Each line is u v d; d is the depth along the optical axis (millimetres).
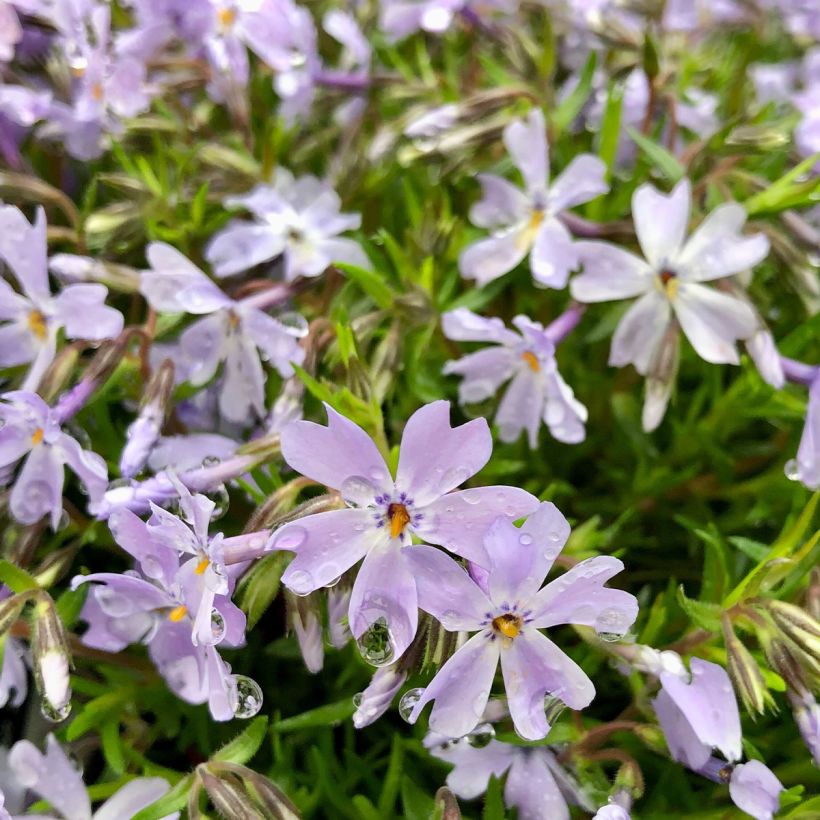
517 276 128
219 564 84
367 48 145
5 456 97
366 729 114
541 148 117
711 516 123
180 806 93
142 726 107
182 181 128
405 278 116
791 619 93
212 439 106
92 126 126
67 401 103
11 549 104
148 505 95
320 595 95
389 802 103
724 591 102
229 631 85
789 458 122
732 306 109
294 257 116
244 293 120
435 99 139
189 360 109
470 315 110
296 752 113
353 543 85
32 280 103
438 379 127
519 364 111
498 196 121
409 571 83
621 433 130
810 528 112
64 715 92
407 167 130
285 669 120
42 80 136
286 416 104
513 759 101
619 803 93
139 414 103
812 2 158
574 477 134
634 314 112
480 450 82
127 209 122
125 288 113
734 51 150
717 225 109
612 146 122
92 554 120
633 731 99
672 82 138
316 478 83
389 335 113
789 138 125
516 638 85
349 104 146
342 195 133
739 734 89
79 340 107
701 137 135
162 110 133
